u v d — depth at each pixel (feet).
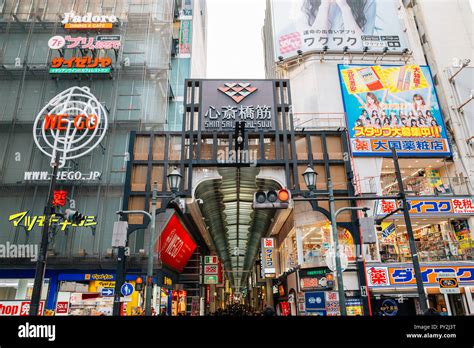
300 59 97.55
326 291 67.67
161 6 93.25
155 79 84.79
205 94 74.69
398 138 82.79
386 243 76.48
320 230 78.13
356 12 99.40
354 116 84.79
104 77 82.64
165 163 69.72
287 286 88.94
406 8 106.73
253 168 70.90
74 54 84.23
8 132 77.56
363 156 80.74
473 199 76.54
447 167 86.99
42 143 76.69
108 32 86.79
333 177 71.36
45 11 87.71
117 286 60.75
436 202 76.07
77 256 68.44
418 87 87.97
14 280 70.74
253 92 75.10
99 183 74.18
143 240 70.54
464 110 89.20
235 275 220.64
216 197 83.66
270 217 93.09
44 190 73.36
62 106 78.54
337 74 93.61
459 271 69.36
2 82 81.56
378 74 89.10
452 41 98.73
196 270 109.29
